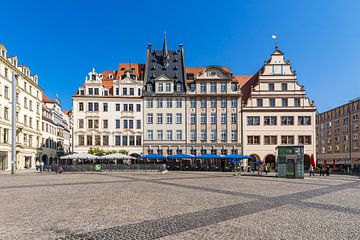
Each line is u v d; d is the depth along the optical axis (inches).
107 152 2229.3
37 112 2635.3
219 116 2373.3
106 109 2364.7
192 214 443.8
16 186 859.4
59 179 1149.7
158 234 332.2
